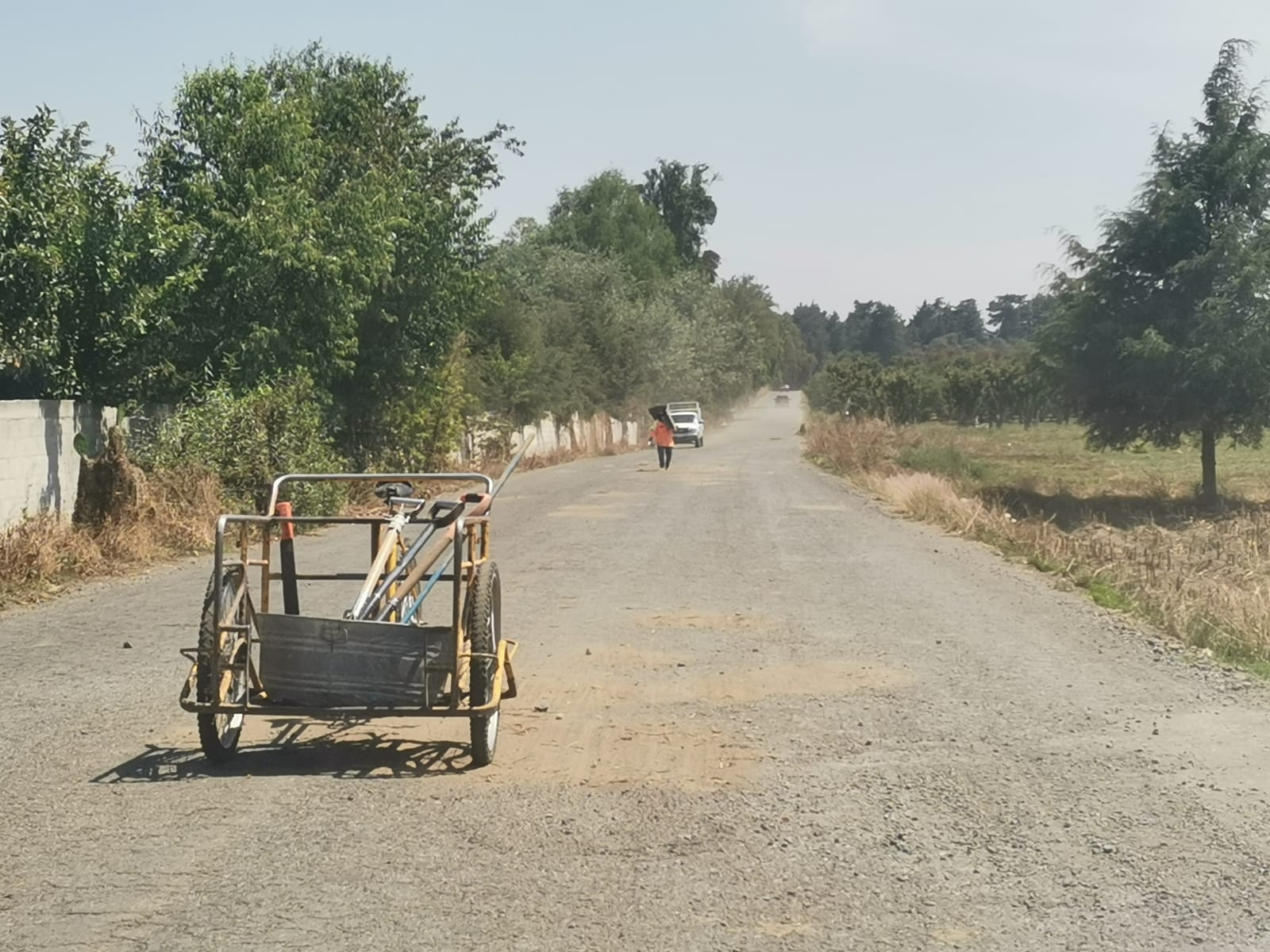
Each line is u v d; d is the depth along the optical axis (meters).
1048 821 5.91
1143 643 10.54
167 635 10.63
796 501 26.17
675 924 4.64
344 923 4.61
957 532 20.02
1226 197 32.41
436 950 4.38
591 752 7.05
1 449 15.28
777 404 130.88
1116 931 4.64
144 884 4.99
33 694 8.38
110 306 18.91
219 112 24.27
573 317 65.44
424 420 32.38
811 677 9.09
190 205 23.09
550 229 91.62
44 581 13.39
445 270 29.44
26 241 17.73
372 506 23.92
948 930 4.64
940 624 11.38
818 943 4.49
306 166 25.17
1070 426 79.19
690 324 90.12
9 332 17.62
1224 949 4.49
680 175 113.50
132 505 16.39
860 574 14.83
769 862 5.32
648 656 9.80
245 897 4.85
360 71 30.14
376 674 6.51
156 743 7.17
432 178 31.08
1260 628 10.59
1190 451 50.75
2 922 4.61
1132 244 32.41
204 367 21.59
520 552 16.66
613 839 5.59
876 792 6.35
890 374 89.44
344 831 5.64
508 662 7.00
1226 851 5.50
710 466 41.31
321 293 23.25
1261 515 27.00
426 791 6.28
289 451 20.52
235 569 6.71
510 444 44.28
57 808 5.97
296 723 7.68
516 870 5.18
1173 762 6.95
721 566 15.39
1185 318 31.89
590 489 29.31
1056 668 9.49
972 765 6.86
